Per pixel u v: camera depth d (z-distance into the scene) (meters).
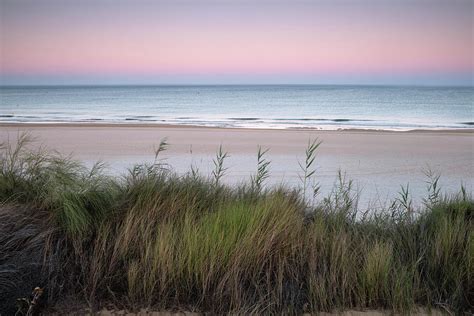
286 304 4.04
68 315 3.87
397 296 4.13
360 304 4.18
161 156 15.28
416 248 4.91
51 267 4.12
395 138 21.48
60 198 4.68
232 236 4.38
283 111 49.91
